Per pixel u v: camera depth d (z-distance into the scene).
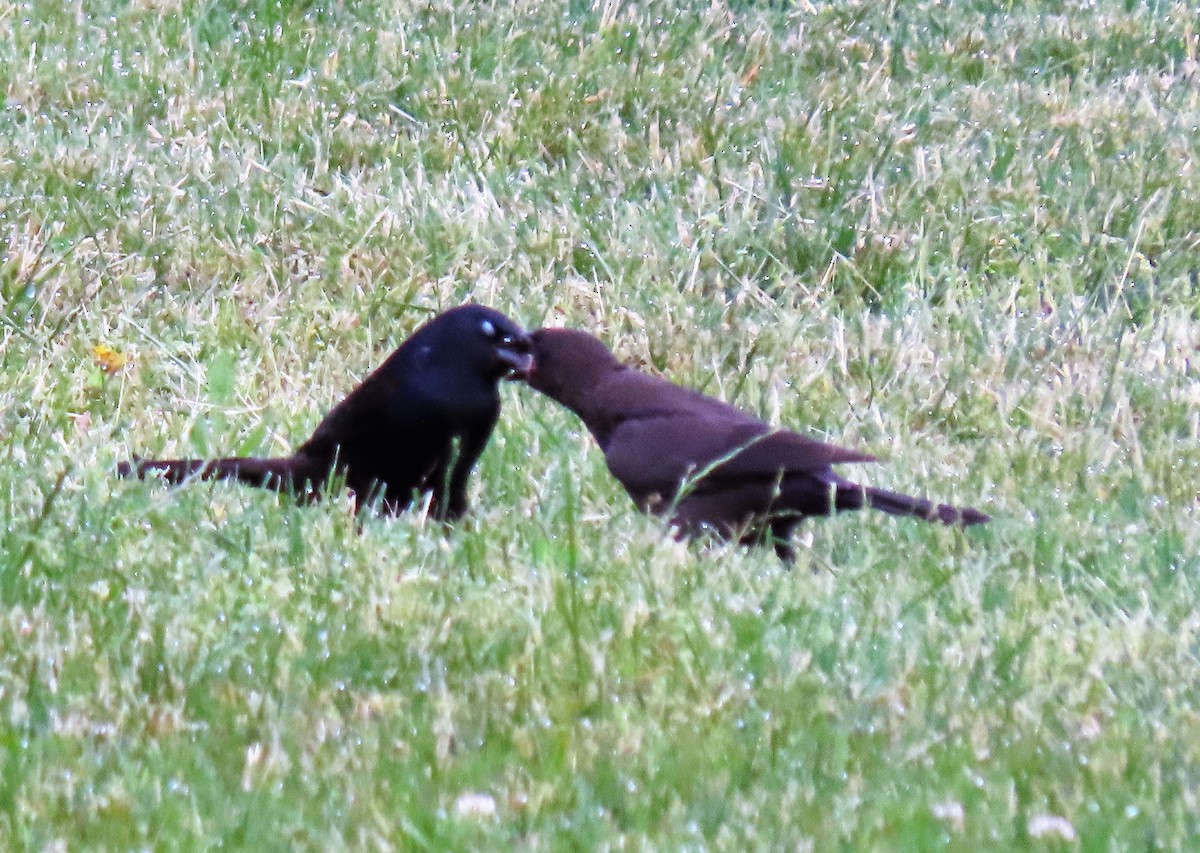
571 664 8.35
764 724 7.91
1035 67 19.95
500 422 11.93
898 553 10.18
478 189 16.06
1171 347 14.22
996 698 8.36
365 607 8.94
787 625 8.88
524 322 13.81
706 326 14.10
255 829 6.90
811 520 10.77
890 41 20.16
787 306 14.62
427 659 8.38
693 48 19.16
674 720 7.97
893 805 7.28
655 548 9.69
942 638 8.90
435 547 9.77
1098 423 12.95
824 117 17.80
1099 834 7.10
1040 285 15.40
